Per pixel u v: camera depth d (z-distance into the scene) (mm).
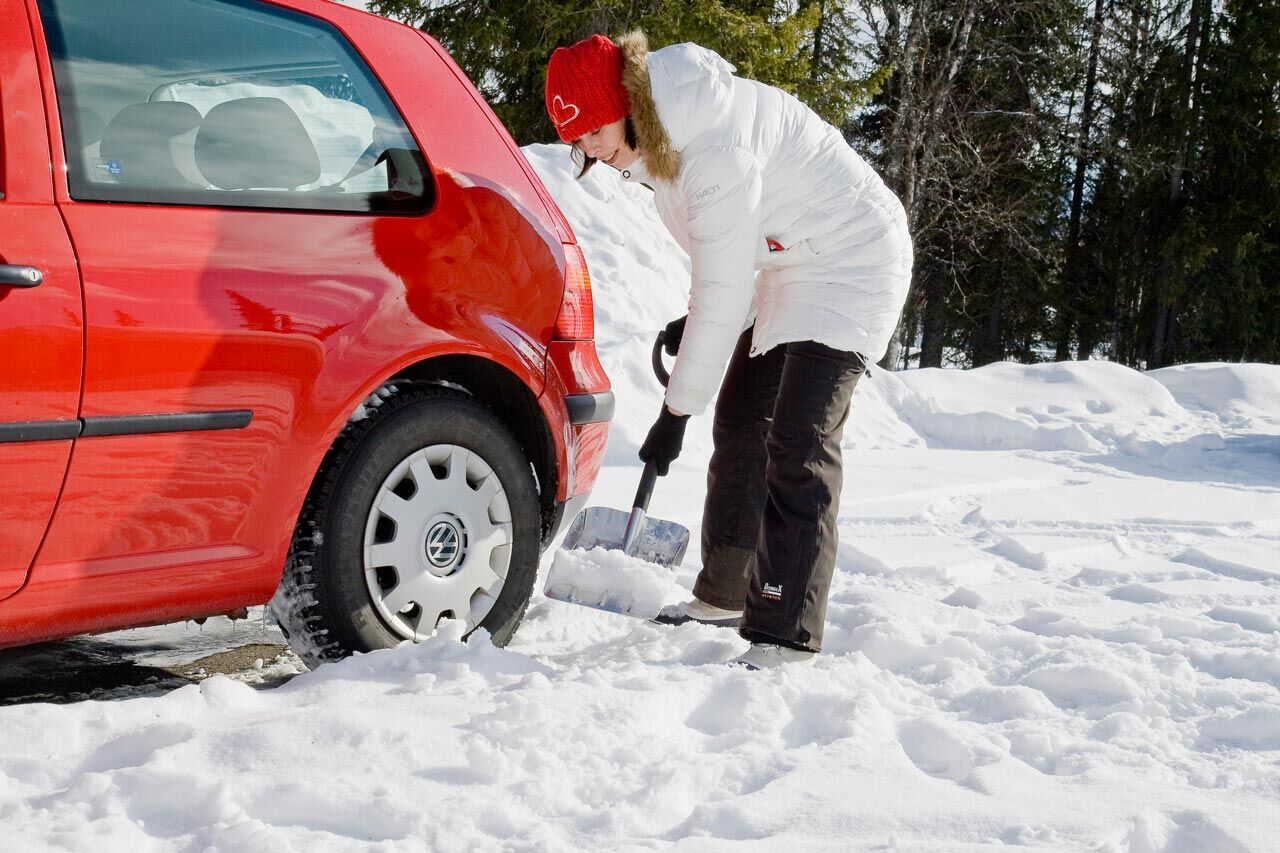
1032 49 23281
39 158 2205
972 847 1881
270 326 2439
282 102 2619
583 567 3088
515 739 2188
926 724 2443
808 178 2863
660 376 3354
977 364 29156
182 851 1756
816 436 2846
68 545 2219
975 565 4395
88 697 2750
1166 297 27703
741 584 3326
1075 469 7797
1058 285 28703
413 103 2875
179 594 2387
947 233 24297
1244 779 2307
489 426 2844
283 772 1999
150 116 2393
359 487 2621
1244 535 5574
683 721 2479
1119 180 28484
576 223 9070
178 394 2314
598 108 2670
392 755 2082
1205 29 28266
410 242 2725
